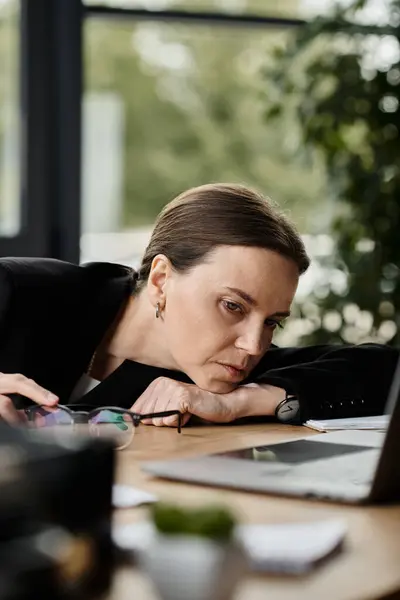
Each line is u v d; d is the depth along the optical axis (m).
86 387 2.68
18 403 2.18
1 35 4.73
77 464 1.03
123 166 5.24
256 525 1.35
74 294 2.58
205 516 1.02
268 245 2.28
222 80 5.45
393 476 1.49
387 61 4.99
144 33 5.22
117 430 1.96
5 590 0.95
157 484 1.59
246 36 5.36
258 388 2.39
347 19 4.97
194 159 5.51
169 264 2.39
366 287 4.96
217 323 2.31
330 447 1.83
